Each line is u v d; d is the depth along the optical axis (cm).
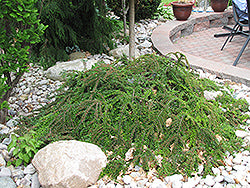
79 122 222
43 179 171
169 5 727
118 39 473
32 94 320
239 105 264
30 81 347
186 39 536
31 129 224
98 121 208
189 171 187
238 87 302
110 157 198
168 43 427
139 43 465
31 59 375
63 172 169
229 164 196
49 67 381
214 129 221
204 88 279
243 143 215
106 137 211
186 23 544
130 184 179
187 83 251
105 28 420
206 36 545
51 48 388
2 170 192
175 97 224
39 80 350
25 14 214
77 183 171
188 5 533
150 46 448
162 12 624
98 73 234
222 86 292
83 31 432
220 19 604
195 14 599
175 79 250
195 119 214
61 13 375
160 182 179
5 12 210
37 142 205
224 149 205
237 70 324
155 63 254
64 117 215
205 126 217
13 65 230
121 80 236
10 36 253
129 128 213
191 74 271
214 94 277
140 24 558
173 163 192
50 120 230
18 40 221
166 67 256
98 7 400
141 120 217
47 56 383
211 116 218
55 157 178
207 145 208
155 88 257
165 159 197
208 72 332
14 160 204
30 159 205
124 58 272
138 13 556
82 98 235
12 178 191
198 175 188
